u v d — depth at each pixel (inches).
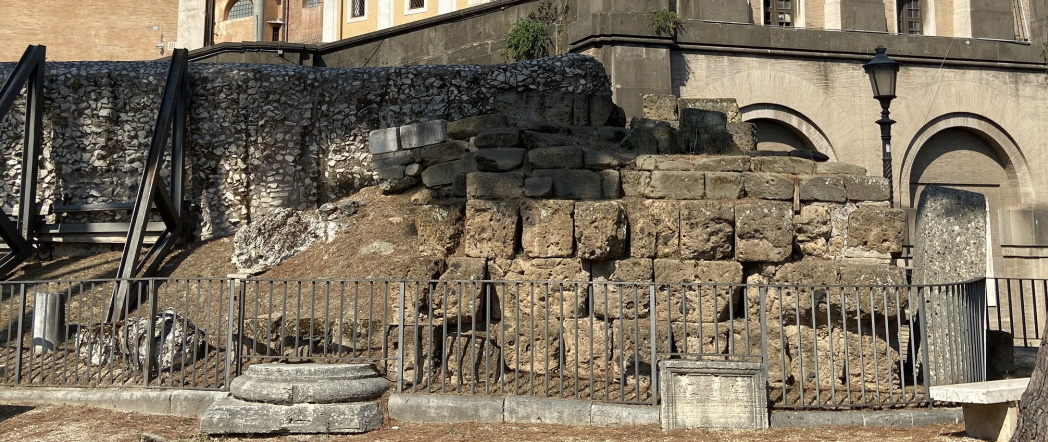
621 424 355.9
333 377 358.9
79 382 423.8
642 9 742.5
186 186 641.0
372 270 511.5
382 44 914.1
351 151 635.5
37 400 404.8
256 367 363.9
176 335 442.0
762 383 350.0
